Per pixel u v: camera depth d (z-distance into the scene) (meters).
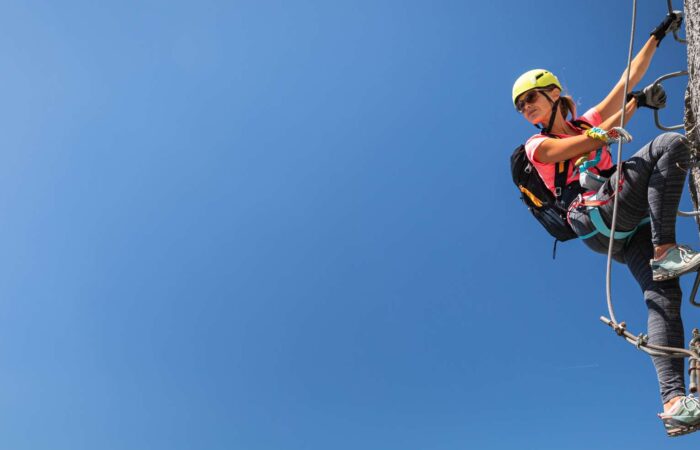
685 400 2.31
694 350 2.37
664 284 2.52
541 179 3.07
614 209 2.61
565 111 3.09
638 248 2.72
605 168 2.94
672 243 2.49
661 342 2.43
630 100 3.17
